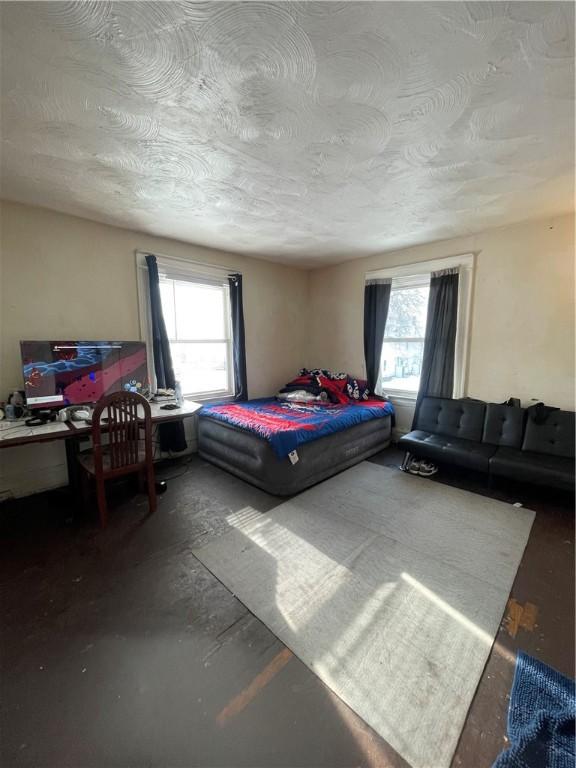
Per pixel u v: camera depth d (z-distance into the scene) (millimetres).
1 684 1273
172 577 1836
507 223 3066
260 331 4480
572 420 2768
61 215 2781
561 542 2133
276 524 2352
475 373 3465
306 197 2496
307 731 1118
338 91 1409
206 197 2479
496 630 1493
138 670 1327
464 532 2250
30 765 1038
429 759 1034
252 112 1542
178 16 1077
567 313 2902
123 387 2992
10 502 2658
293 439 2717
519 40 1171
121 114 1553
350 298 4547
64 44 1179
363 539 2176
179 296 3695
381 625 1524
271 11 1063
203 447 3566
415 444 3229
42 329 2750
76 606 1641
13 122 1604
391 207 2688
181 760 1047
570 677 1279
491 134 1724
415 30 1133
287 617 1572
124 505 2615
